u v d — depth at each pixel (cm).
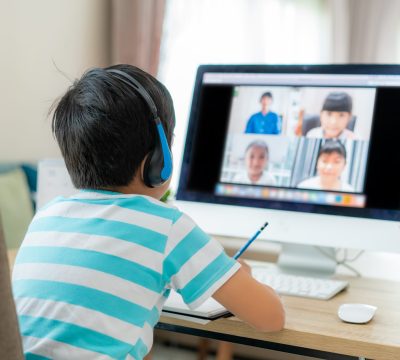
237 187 135
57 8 234
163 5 248
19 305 80
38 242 85
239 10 260
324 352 86
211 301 96
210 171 138
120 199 84
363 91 128
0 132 213
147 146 84
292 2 256
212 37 262
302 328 88
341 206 126
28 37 222
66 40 241
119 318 77
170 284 82
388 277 149
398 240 121
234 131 137
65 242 82
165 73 258
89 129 83
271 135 134
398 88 125
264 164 133
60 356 75
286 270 135
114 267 78
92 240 80
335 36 248
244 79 138
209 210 136
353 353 83
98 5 258
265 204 132
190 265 80
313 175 129
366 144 126
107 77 85
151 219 81
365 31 252
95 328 75
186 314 91
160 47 249
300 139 131
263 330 85
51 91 236
